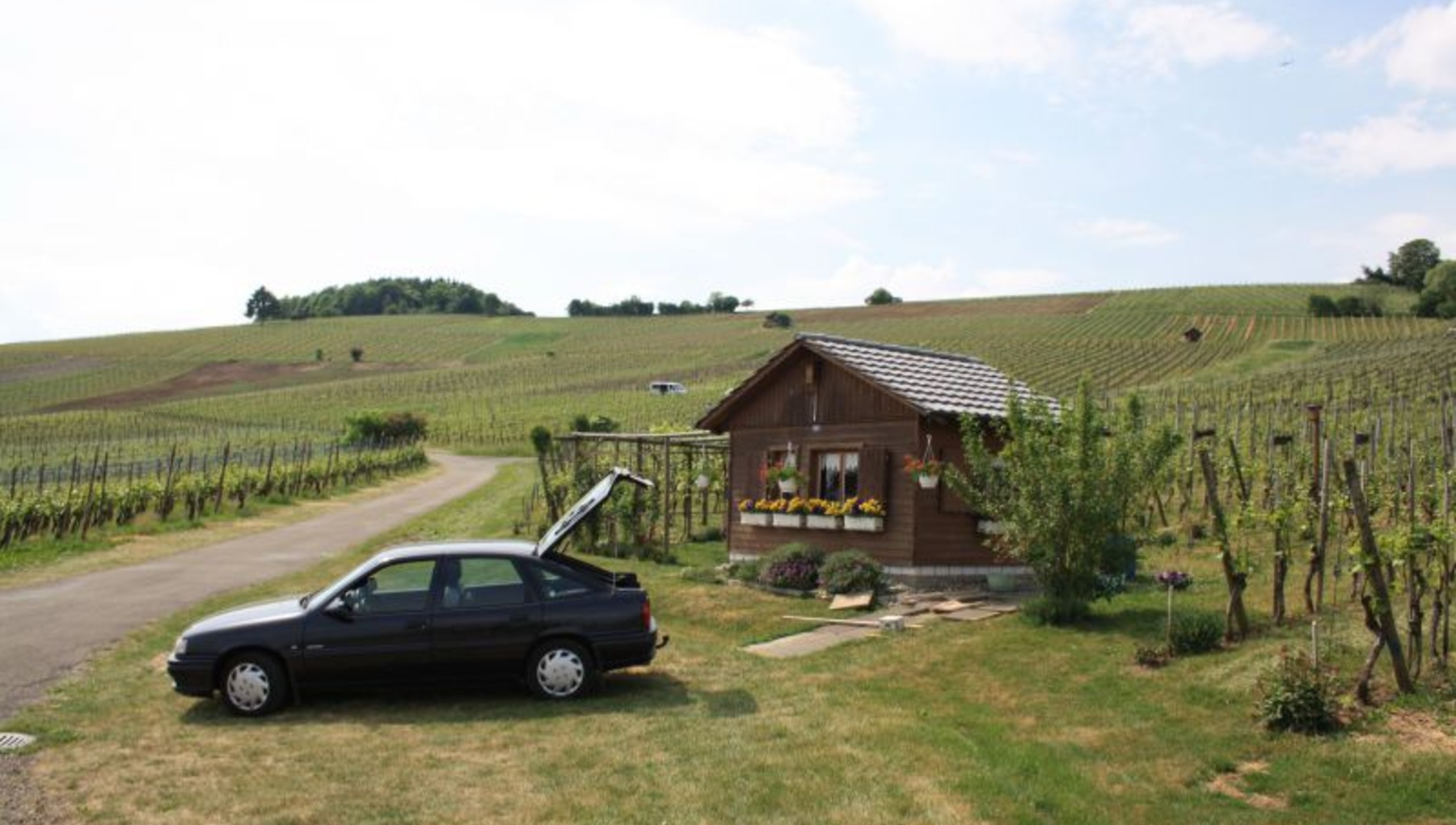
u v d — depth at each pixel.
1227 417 31.28
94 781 7.24
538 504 31.72
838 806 6.80
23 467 45.97
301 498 37.38
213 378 112.12
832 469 17.97
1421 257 131.25
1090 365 82.31
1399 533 9.38
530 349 130.62
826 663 11.48
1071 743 8.37
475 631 9.61
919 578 16.36
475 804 6.83
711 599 15.87
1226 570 11.20
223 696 9.22
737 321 143.00
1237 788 7.39
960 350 94.88
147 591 16.36
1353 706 8.58
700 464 25.44
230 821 6.48
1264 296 119.38
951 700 9.79
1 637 12.59
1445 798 6.91
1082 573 13.04
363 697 9.90
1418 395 41.66
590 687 10.05
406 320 158.50
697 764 7.65
